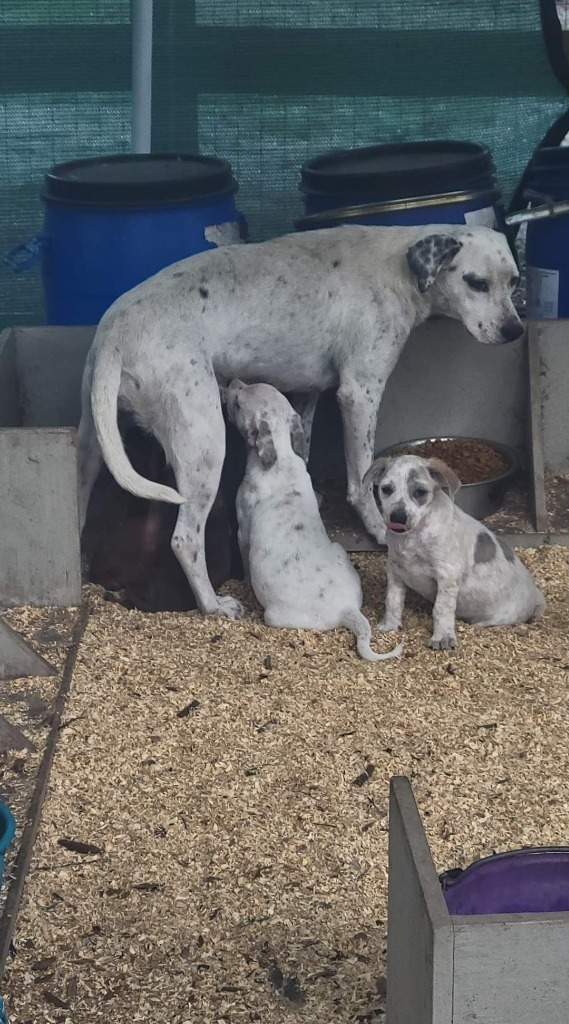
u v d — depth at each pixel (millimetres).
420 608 1965
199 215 2408
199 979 1197
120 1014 1154
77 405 2436
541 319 2422
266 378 2086
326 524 2248
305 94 2785
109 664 1782
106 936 1256
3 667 1759
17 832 1405
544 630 1888
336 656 1802
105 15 2674
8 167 2754
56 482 1900
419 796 1477
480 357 2404
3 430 1876
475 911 1035
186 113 2783
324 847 1394
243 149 2814
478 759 1552
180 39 2729
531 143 2848
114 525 2041
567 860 1049
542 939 873
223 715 1651
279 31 2736
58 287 2461
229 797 1479
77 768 1538
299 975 1202
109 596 2000
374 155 2611
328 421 2418
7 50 2684
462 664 1779
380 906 1302
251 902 1306
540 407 2369
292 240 2086
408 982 974
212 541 2047
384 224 2328
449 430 2451
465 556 1812
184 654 1812
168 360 1907
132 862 1368
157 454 2078
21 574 1949
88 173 2520
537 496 2250
